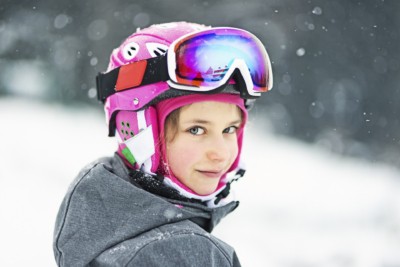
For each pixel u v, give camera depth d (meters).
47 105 15.57
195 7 16.78
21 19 17.36
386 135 16.77
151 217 1.45
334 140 16.61
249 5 16.22
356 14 16.91
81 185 1.59
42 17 17.42
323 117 16.91
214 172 1.55
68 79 17.22
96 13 17.52
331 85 16.94
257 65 1.58
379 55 17.06
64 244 1.53
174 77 1.47
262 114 16.75
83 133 11.51
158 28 1.64
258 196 8.45
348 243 6.66
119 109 1.61
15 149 8.78
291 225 7.25
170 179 1.54
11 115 12.43
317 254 6.36
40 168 7.80
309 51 16.67
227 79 1.48
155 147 1.55
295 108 16.80
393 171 11.70
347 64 16.97
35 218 5.56
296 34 16.42
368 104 17.09
